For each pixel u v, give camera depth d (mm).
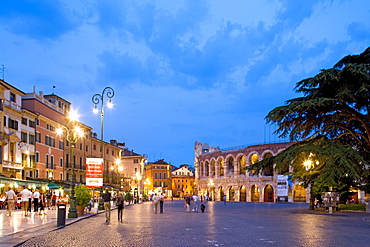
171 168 164500
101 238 16062
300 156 33125
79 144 73125
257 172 38906
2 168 44375
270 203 74562
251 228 20578
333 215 31891
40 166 56250
